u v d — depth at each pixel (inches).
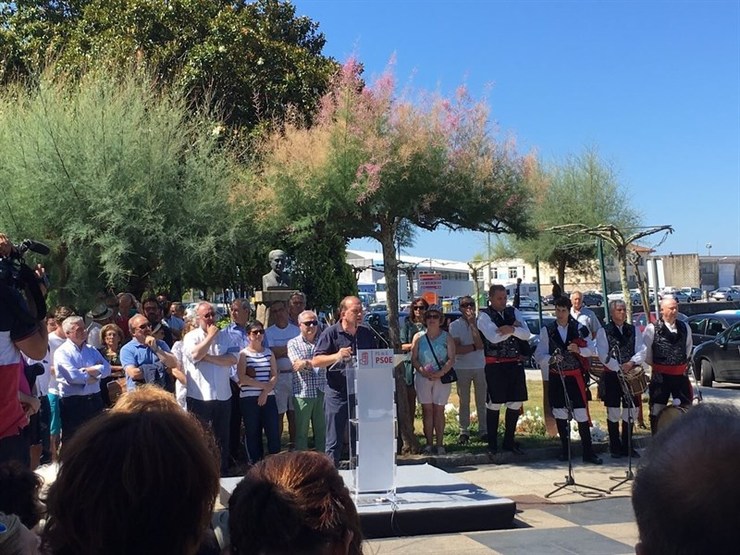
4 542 107.2
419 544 244.8
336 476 87.1
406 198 371.6
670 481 48.2
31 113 570.3
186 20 794.8
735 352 690.2
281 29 922.1
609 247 1034.7
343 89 384.5
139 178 569.6
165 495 67.6
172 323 469.1
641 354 368.2
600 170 1015.0
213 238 570.3
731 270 3213.6
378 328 541.6
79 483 67.4
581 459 383.9
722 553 46.4
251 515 80.7
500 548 239.6
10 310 148.9
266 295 509.4
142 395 79.3
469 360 414.9
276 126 511.2
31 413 185.8
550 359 378.9
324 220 386.0
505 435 386.9
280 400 369.7
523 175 394.3
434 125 376.2
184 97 672.4
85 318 511.2
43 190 544.1
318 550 80.0
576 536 253.4
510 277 2281.0
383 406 271.9
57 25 817.5
